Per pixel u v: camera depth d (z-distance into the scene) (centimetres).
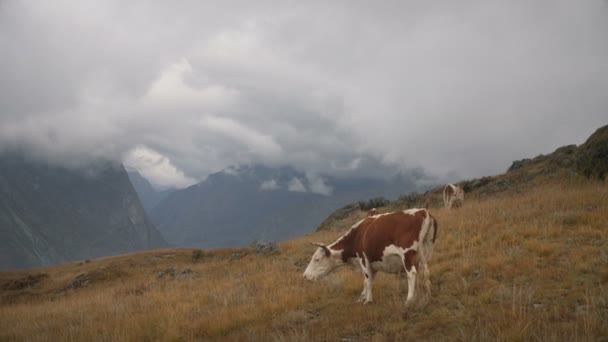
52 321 1387
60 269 3712
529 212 1551
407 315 824
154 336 985
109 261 3606
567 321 675
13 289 3105
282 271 1641
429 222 898
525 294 802
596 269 890
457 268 1064
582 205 1527
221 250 3212
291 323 915
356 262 1052
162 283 1961
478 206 2109
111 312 1347
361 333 790
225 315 1024
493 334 659
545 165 3195
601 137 2506
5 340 1241
